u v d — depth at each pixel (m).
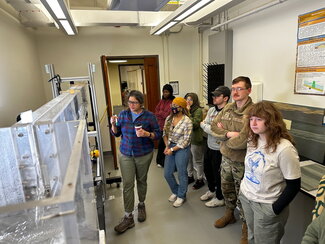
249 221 1.63
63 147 0.85
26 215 0.64
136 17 3.36
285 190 1.33
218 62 3.52
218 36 3.45
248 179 1.53
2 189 0.80
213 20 3.72
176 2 3.44
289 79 2.40
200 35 4.26
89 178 0.98
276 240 1.49
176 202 2.73
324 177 1.15
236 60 3.28
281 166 1.33
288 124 2.38
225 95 2.34
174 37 4.54
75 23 3.16
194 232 2.29
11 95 2.48
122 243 2.18
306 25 2.14
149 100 4.68
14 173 0.80
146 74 4.55
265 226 1.46
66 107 1.27
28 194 0.82
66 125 0.92
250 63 2.98
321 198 1.10
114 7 2.60
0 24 2.34
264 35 2.70
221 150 2.09
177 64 4.66
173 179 2.75
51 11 2.20
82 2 3.68
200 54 4.31
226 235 2.23
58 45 4.02
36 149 0.82
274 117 1.35
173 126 2.60
